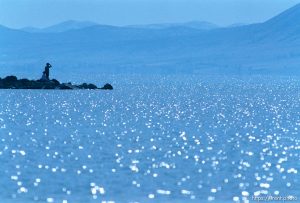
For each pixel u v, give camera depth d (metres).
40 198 188.75
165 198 190.62
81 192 195.62
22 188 199.50
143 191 197.62
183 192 197.62
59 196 191.25
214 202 187.25
